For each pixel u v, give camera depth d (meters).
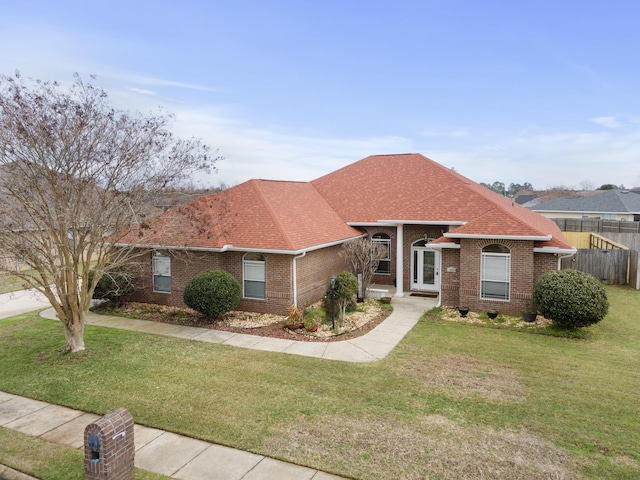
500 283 15.35
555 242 15.04
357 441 7.26
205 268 16.56
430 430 7.59
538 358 11.28
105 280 16.61
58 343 12.94
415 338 13.10
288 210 18.73
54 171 10.70
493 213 15.87
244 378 10.06
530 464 6.54
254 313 16.20
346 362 11.10
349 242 18.31
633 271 20.84
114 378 10.19
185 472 6.53
